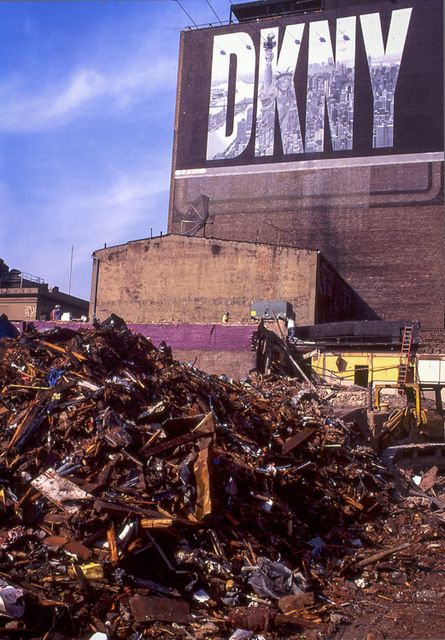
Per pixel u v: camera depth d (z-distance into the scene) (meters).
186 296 41.84
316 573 7.70
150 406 8.50
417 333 32.59
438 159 48.19
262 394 12.80
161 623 5.93
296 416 11.76
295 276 39.75
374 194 49.22
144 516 6.61
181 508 7.07
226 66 54.91
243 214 52.03
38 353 9.22
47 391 8.24
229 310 40.69
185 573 6.65
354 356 30.77
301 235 50.28
